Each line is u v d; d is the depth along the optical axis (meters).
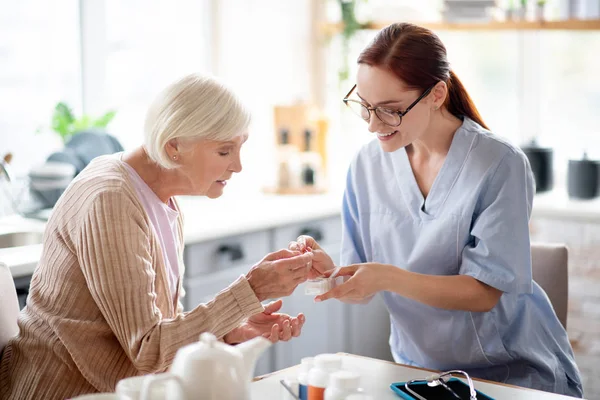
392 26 1.69
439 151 1.79
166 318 1.56
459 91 1.80
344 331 3.24
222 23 3.62
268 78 3.70
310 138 3.61
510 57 3.72
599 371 3.07
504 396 1.46
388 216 1.87
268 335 1.67
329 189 3.71
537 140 3.56
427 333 1.82
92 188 1.50
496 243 1.67
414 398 1.42
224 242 2.71
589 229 3.04
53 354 1.52
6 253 2.20
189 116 1.49
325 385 1.29
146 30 3.44
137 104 3.44
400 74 1.61
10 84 2.96
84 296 1.50
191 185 1.60
